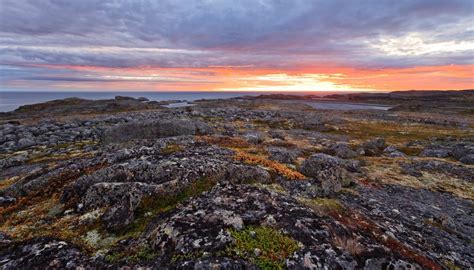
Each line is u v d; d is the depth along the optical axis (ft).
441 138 179.52
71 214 47.75
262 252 30.76
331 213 46.68
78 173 63.00
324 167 76.54
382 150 143.43
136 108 393.29
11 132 171.12
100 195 49.55
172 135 132.26
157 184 50.90
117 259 31.17
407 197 75.00
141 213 45.37
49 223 45.16
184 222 35.70
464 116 341.82
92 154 85.61
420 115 353.72
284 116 296.71
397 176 94.89
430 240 48.49
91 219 44.47
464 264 41.65
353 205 59.31
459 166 105.19
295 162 94.89
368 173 96.63
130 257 31.07
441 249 45.70
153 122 134.41
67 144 143.74
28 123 214.48
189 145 88.69
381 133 211.41
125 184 50.55
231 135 151.02
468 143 147.54
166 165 57.06
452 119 304.91
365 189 75.87
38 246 33.58
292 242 32.65
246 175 60.23
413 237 47.75
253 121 262.67
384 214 57.41
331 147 137.49
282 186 60.85
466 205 72.69
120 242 36.52
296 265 29.22
